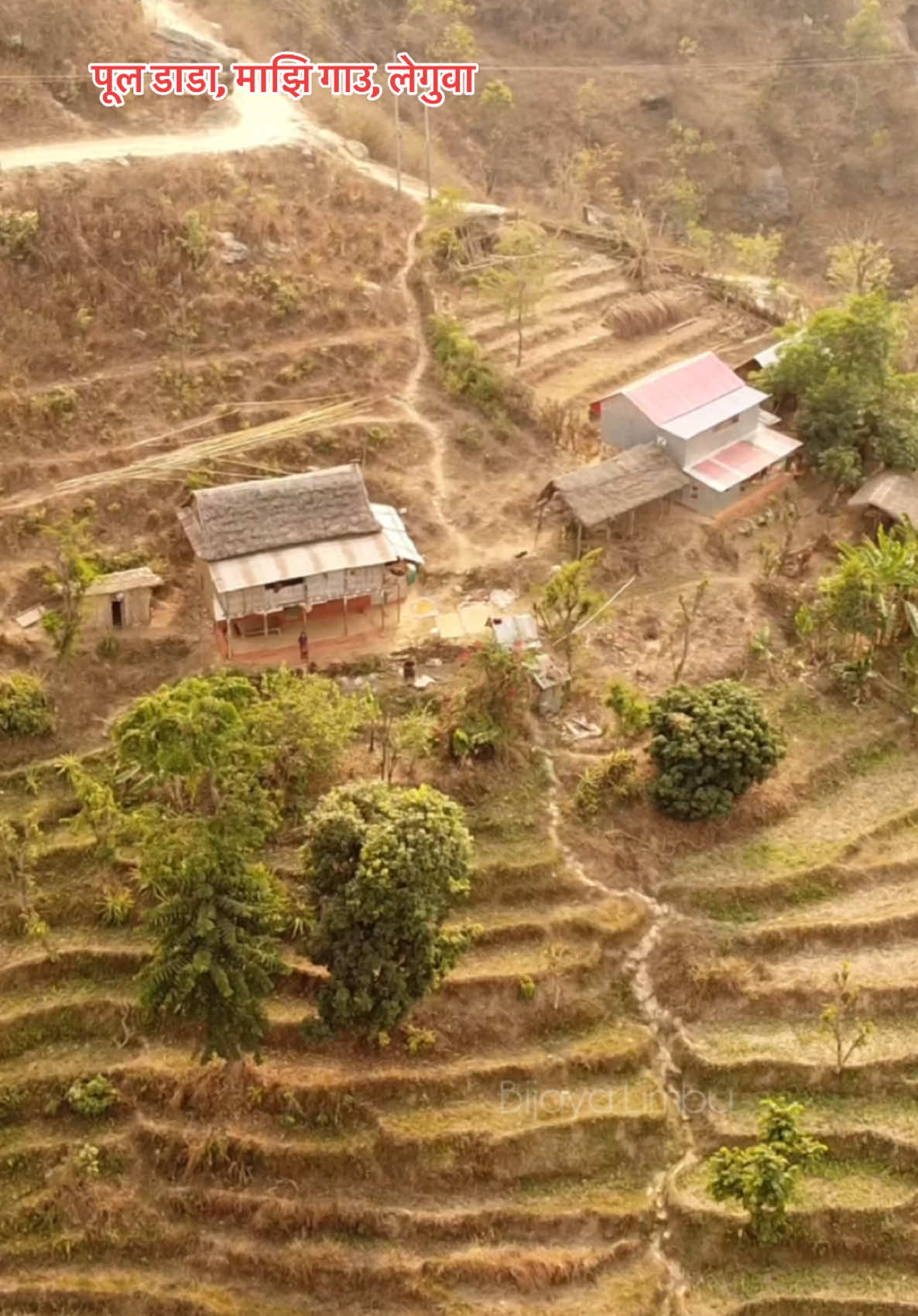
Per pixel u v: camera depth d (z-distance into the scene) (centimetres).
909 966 4212
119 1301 3422
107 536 5228
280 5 9369
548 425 6081
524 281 6594
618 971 4153
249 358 6016
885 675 5159
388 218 7081
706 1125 3819
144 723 3516
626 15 11375
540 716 4812
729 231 10644
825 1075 3906
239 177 6800
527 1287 3472
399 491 5650
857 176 11181
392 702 4791
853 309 6069
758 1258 3594
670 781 4459
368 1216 3553
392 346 6306
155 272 6066
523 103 10694
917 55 11838
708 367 6041
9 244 5847
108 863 4216
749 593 5441
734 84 11369
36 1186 3619
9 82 6806
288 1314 3416
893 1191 3691
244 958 3488
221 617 4775
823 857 4488
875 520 5791
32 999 3956
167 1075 3766
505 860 4322
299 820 4306
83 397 5641
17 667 4725
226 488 4872
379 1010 3675
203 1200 3581
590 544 5534
